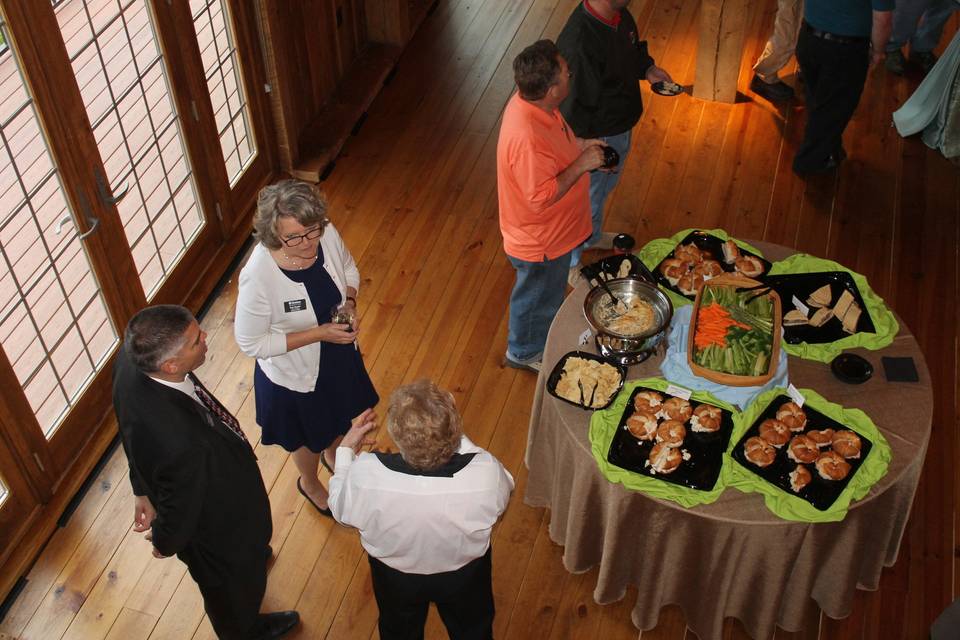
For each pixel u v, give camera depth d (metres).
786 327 2.95
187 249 4.07
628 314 2.83
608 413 2.73
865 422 2.67
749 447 2.62
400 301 4.20
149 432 2.24
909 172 4.90
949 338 4.07
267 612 3.13
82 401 3.48
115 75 3.31
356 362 3.03
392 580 2.46
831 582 2.90
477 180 4.84
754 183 4.82
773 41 5.11
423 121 5.21
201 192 4.09
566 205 3.27
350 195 4.75
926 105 4.96
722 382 2.67
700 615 2.91
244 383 3.85
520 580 3.21
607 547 2.81
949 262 4.41
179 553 2.57
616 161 3.16
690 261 3.12
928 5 5.25
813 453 2.60
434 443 2.11
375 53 5.50
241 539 2.56
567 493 2.98
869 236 4.54
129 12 3.32
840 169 4.91
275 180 4.79
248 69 4.30
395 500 2.18
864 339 2.92
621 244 3.13
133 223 3.65
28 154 2.94
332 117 5.06
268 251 2.56
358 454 2.53
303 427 3.01
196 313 4.11
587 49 3.46
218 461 2.37
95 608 3.12
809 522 2.50
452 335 4.05
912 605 3.14
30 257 3.04
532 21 5.95
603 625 3.10
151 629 3.07
